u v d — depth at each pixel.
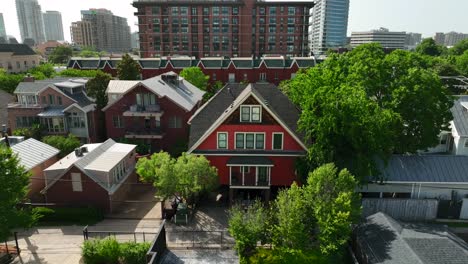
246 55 122.38
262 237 22.80
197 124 34.59
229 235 27.39
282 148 31.41
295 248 21.64
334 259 22.66
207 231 27.67
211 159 31.88
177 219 29.30
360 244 22.81
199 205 32.50
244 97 30.27
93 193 30.98
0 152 23.80
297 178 31.73
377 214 25.88
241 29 120.25
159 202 33.81
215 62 86.19
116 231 28.44
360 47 39.66
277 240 22.31
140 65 86.00
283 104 35.56
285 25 119.81
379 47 39.00
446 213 28.92
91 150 34.66
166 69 85.56
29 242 26.89
